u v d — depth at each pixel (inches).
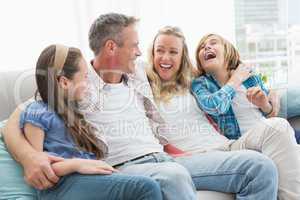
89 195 49.3
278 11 109.0
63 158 54.0
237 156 59.7
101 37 65.3
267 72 84.0
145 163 59.4
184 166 62.6
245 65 75.9
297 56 108.1
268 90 76.6
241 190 58.4
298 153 64.4
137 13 97.4
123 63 66.2
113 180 49.1
